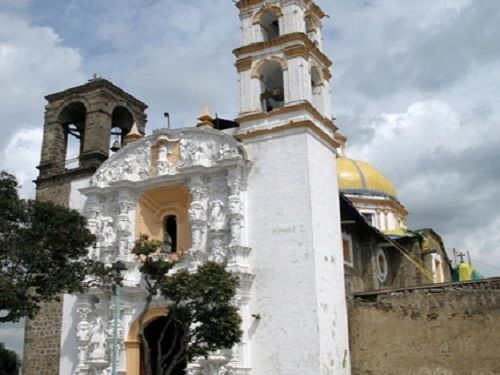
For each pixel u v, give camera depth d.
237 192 30.97
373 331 31.41
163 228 34.41
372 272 38.69
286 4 34.75
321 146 32.59
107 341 31.52
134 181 34.06
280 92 34.41
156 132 34.78
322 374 27.64
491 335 28.69
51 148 40.12
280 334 28.77
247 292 29.77
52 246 24.50
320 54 35.38
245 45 34.91
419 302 30.80
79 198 37.41
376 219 50.44
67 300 35.25
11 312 22.95
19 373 40.53
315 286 28.70
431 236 46.25
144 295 31.97
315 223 30.00
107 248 33.56
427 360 29.77
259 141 32.25
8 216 23.92
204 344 26.52
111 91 40.62
